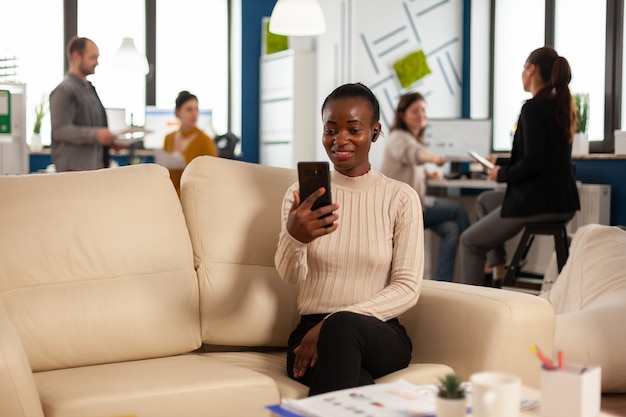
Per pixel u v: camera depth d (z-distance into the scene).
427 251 6.34
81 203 2.19
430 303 2.22
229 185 2.39
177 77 7.99
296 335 2.14
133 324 2.14
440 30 7.32
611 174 5.78
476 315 2.08
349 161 2.16
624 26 6.16
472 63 7.34
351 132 2.16
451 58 7.38
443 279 5.66
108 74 7.70
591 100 6.39
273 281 2.35
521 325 2.05
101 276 2.15
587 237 3.55
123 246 2.19
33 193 2.17
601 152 6.28
